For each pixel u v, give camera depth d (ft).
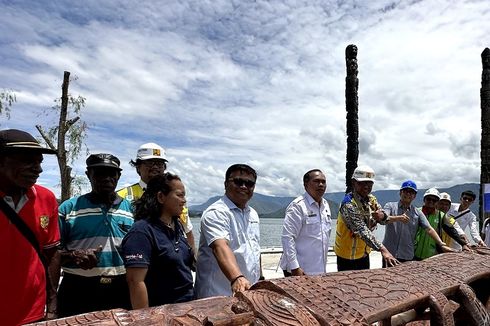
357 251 14.06
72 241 9.79
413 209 16.88
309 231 12.86
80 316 4.77
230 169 9.65
